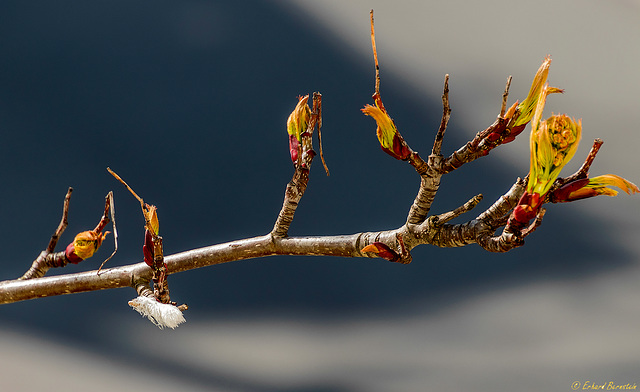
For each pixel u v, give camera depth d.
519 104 1.30
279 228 1.34
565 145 1.27
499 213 1.29
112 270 1.36
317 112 1.34
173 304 1.30
